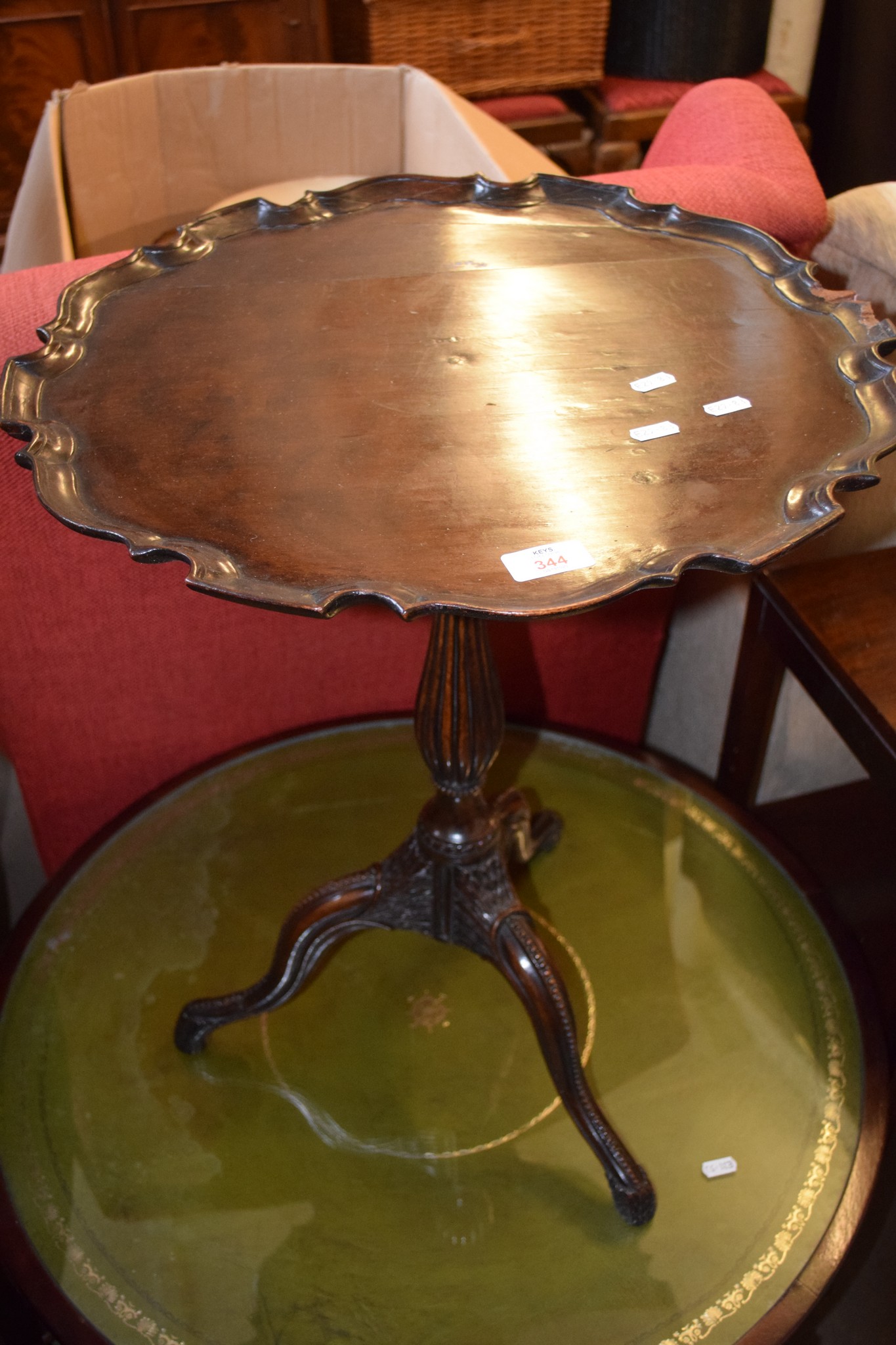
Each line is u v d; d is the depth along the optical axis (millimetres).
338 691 1630
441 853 1177
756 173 1341
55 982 1350
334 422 924
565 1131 1223
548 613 730
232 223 1214
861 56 2729
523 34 2684
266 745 1616
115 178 2061
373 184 1273
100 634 1396
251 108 2137
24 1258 1091
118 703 1496
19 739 1482
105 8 2377
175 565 1352
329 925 1205
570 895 1454
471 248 1177
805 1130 1191
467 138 1922
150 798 1549
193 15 2443
